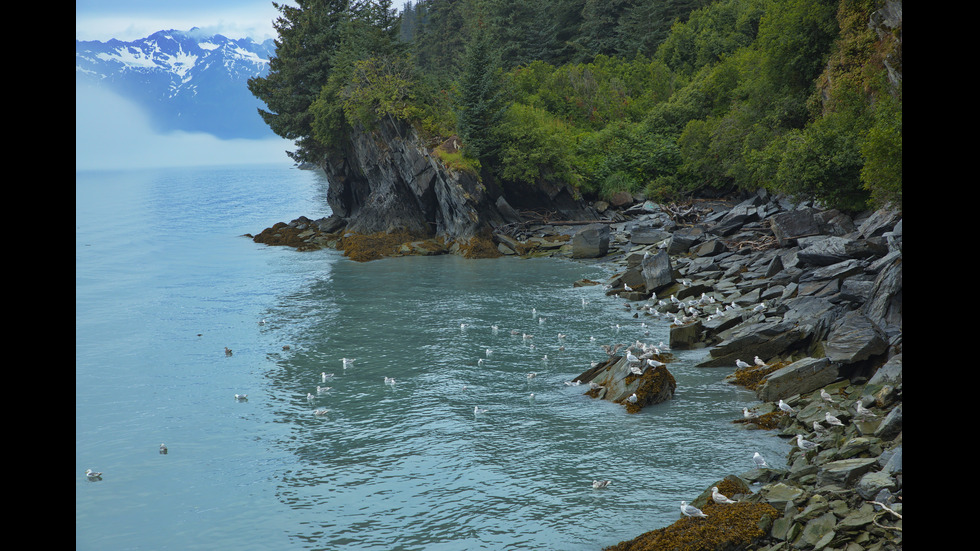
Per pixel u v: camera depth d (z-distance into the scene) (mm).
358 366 35344
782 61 71750
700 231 62594
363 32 86812
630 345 36000
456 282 58250
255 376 34062
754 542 16766
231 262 71500
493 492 20922
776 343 32562
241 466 23609
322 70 93875
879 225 43062
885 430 20359
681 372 32719
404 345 39125
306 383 32781
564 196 82250
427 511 19922
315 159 99500
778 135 69500
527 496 20562
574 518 19062
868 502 16641
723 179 84375
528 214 81188
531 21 127750
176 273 64750
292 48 95312
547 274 61062
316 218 119188
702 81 98250
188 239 91250
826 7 65438
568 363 35000
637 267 52062
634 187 87000
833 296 34969
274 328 43656
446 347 38469
